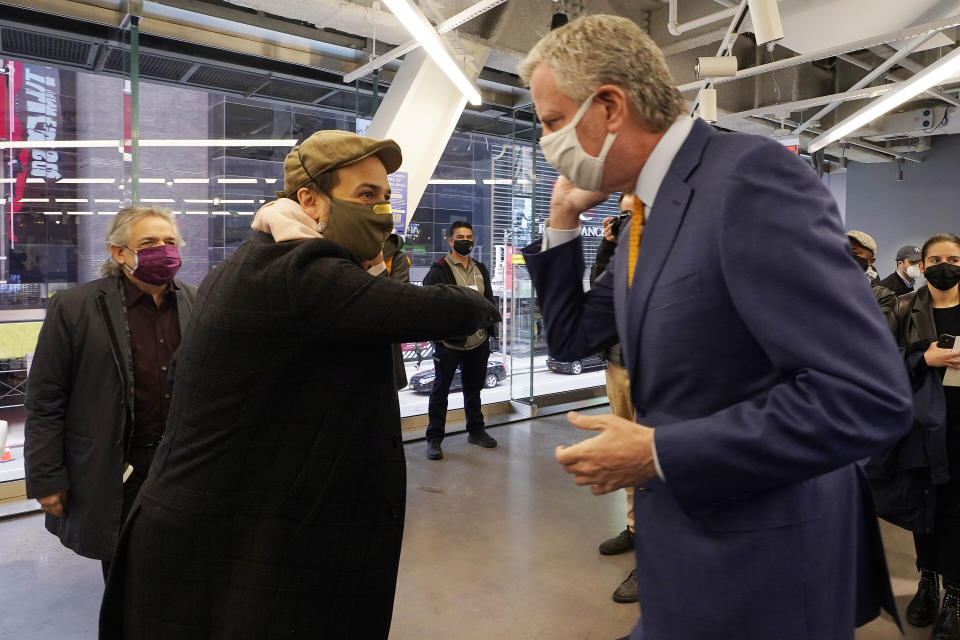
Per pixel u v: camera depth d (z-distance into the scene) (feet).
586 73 2.59
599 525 10.66
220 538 3.45
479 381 15.35
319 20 11.44
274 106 13.09
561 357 3.71
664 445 2.25
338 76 13.80
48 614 7.80
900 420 2.16
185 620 3.49
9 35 10.23
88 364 5.92
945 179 26.48
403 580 8.72
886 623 7.70
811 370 2.13
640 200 2.84
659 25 14.87
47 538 9.96
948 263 7.14
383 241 3.76
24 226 10.59
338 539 3.52
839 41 13.84
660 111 2.62
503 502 11.70
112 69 10.97
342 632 3.57
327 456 3.47
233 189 12.59
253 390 3.38
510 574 8.90
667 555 2.59
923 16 12.10
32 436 5.81
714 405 2.46
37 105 10.53
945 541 7.19
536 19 13.97
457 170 16.34
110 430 5.91
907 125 20.95
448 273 14.55
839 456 2.12
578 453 2.37
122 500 5.91
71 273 11.02
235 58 12.50
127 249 5.96
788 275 2.16
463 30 12.99
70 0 10.23
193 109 12.16
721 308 2.38
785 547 2.41
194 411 3.45
